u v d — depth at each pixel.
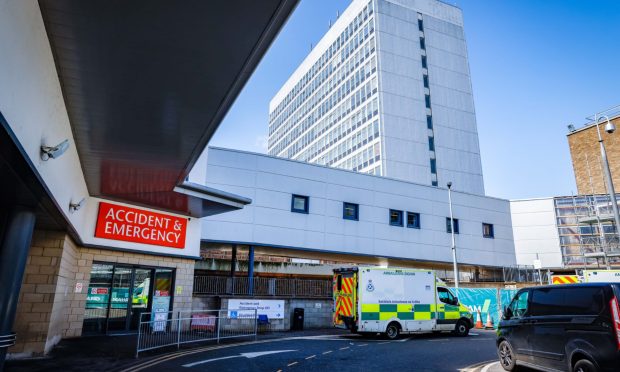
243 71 6.37
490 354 12.10
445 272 31.50
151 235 15.34
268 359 10.48
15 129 4.83
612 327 6.38
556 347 7.52
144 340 11.66
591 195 35.12
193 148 9.41
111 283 14.30
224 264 23.45
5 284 7.38
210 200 14.38
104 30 5.46
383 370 9.34
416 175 56.47
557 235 34.75
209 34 5.49
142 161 10.40
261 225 21.33
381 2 62.59
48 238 10.81
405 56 61.38
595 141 41.16
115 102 7.40
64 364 9.14
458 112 62.72
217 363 9.69
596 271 18.41
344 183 24.41
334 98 69.88
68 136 8.14
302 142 80.25
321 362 10.20
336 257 25.66
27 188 6.72
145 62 6.16
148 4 4.92
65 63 6.25
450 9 68.44
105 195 13.79
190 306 16.48
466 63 66.56
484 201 30.30
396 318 15.88
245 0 4.84
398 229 25.64
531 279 31.28
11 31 4.26
